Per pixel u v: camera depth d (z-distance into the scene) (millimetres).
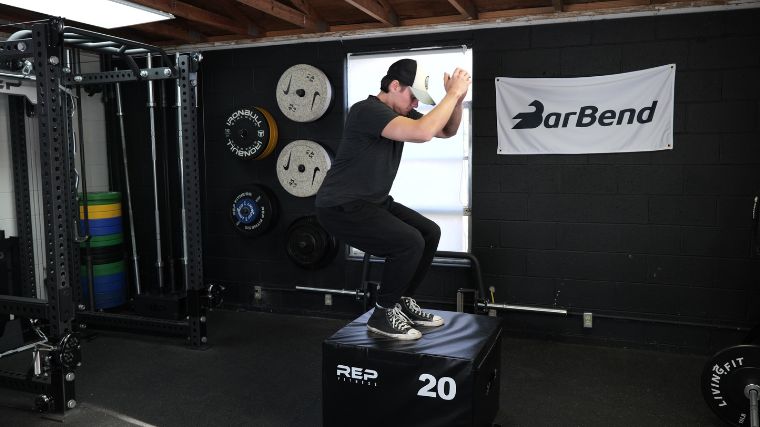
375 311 2615
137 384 3725
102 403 3438
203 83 5434
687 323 4195
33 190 4707
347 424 2549
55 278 3201
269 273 5379
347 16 4672
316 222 5000
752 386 2824
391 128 2205
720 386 2906
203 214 5559
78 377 3838
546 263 4531
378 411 2479
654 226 4250
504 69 4500
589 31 4270
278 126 5191
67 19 4098
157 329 4512
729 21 3963
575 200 4418
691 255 4184
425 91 2330
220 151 5438
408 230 2365
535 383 3707
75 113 5301
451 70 4672
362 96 4973
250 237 5254
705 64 4039
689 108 4094
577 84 4289
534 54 4414
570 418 3217
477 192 4664
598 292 4418
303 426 3145
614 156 4293
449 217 4789
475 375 2309
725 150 4047
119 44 4020
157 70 4242
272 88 5203
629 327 4355
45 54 3088
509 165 4562
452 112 2412
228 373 3912
